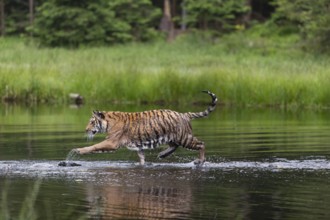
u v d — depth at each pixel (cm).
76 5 7031
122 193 1484
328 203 1391
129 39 7312
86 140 2311
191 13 7494
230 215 1293
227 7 7375
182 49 6788
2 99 4131
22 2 7769
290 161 1886
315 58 5750
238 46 6694
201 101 3922
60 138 2358
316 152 2041
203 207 1356
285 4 7119
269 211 1323
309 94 3803
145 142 1886
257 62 5397
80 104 3897
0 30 7469
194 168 1803
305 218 1272
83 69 4334
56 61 5050
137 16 7519
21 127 2686
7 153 2022
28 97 4153
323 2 6344
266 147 2144
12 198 1433
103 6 7188
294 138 2356
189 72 4094
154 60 5616
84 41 7056
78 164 1845
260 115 3256
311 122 2900
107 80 4122
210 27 7694
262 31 7225
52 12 6906
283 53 6288
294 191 1504
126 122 1891
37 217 1272
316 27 6169
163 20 7844
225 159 1930
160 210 1328
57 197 1441
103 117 1889
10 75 4231
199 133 2509
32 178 1661
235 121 2958
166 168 1811
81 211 1318
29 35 7319
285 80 3878
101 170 1780
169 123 1892
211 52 6581
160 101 3969
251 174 1712
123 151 2127
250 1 8019
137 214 1295
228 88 3903
